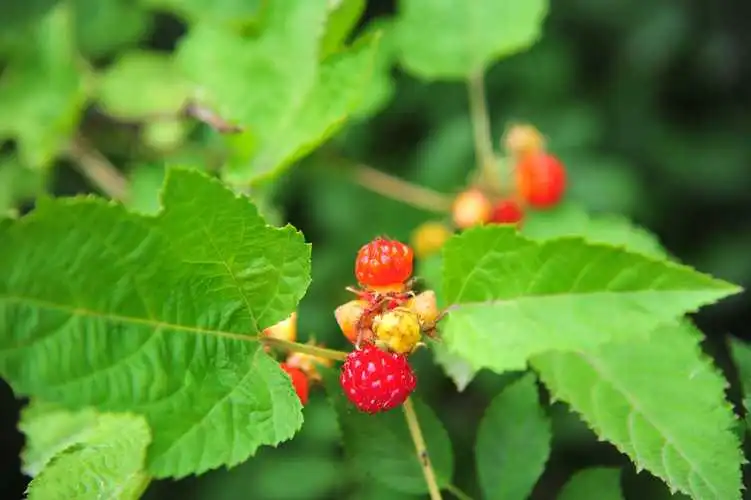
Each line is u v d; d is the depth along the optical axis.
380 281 0.26
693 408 0.27
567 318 0.26
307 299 0.41
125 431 0.27
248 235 0.25
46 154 0.37
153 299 0.24
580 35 0.64
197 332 0.25
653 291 0.26
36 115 0.37
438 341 0.27
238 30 0.32
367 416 0.28
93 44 0.42
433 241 0.35
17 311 0.23
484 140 0.35
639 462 0.26
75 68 0.37
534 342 0.26
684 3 0.63
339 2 0.29
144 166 0.37
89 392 0.24
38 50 0.37
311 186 0.44
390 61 0.37
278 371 0.25
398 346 0.26
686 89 0.67
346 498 0.43
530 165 0.33
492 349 0.26
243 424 0.25
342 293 0.42
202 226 0.24
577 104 0.54
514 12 0.35
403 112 0.53
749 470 0.28
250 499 0.45
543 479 0.49
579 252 0.26
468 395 0.49
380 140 0.51
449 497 0.33
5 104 0.37
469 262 0.26
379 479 0.28
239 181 0.30
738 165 0.61
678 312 0.26
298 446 0.44
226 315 0.25
